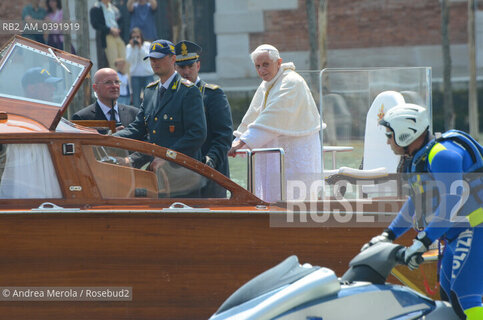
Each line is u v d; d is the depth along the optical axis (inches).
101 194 710.5
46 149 700.7
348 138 974.4
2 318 688.4
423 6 2893.7
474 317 563.8
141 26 2174.0
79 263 685.9
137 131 906.1
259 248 703.1
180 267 697.0
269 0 2847.0
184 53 927.7
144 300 696.4
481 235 573.6
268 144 898.7
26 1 2455.7
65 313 692.1
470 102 2143.2
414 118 570.9
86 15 1619.1
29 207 690.2
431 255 721.0
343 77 967.6
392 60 2913.4
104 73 1033.5
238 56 2849.4
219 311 491.2
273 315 474.9
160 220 690.8
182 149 822.5
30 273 681.6
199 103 839.1
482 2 2800.2
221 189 733.9
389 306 514.6
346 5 2906.0
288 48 2869.1
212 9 2851.9
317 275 495.8
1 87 745.6
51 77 750.5
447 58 2174.0
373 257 535.5
